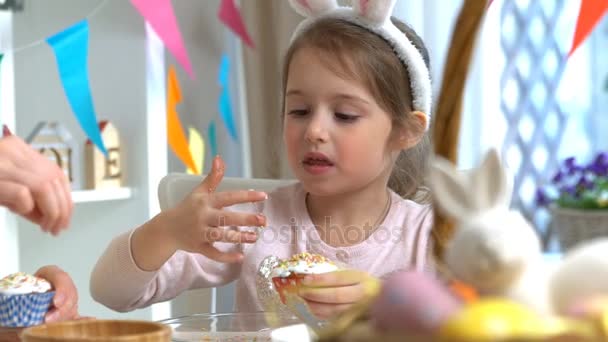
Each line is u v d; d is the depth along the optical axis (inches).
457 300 17.8
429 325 16.7
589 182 89.0
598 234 83.4
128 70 85.1
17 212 35.2
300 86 54.0
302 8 58.3
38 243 87.0
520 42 115.0
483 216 19.7
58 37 69.6
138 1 77.5
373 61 54.6
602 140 119.0
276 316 40.7
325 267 42.3
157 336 26.1
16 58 83.3
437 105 25.0
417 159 63.3
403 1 84.2
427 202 62.2
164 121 86.4
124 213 85.6
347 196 57.7
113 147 83.7
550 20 117.0
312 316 31.9
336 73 53.4
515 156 115.6
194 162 91.0
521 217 20.2
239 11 97.3
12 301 38.1
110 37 86.0
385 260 56.1
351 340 17.7
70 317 41.1
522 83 115.6
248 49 96.4
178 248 47.4
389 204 59.0
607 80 111.7
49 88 85.8
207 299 84.2
